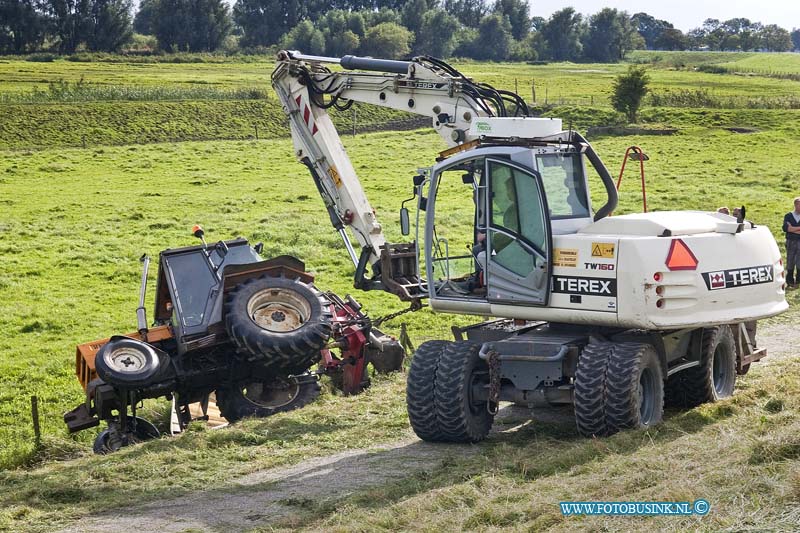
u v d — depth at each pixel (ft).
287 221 122.01
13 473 40.37
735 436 30.94
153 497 33.42
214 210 132.05
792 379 42.24
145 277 51.37
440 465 33.81
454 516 27.02
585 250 35.45
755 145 177.78
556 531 24.25
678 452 30.17
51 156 184.14
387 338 54.65
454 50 621.72
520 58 629.10
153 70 406.00
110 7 546.26
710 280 35.37
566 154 37.81
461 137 45.68
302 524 28.76
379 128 233.35
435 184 39.19
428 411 36.63
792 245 75.25
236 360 49.01
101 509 32.35
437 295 39.58
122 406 47.11
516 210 36.86
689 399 40.47
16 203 138.72
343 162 51.75
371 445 38.83
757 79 361.92
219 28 564.30
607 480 28.25
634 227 36.09
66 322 82.53
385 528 26.99
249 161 178.29
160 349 49.21
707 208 119.85
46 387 65.41
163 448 40.68
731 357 41.88
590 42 646.33
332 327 48.08
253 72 402.72
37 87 292.81
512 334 39.14
